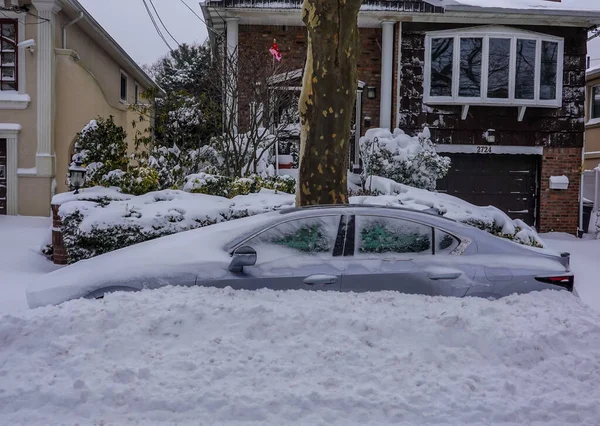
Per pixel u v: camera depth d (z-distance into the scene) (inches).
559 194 666.2
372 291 221.6
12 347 180.5
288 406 157.6
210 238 233.3
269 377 168.4
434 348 185.8
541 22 642.2
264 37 636.1
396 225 233.8
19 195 654.5
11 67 654.5
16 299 313.1
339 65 337.7
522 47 637.3
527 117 653.3
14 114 652.1
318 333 187.8
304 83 346.3
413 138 590.6
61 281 226.4
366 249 229.6
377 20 639.8
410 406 160.1
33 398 157.6
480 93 630.5
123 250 244.4
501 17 629.0
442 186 661.3
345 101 342.3
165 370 169.0
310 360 176.6
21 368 169.8
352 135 655.8
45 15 648.4
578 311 212.1
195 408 155.8
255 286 220.1
